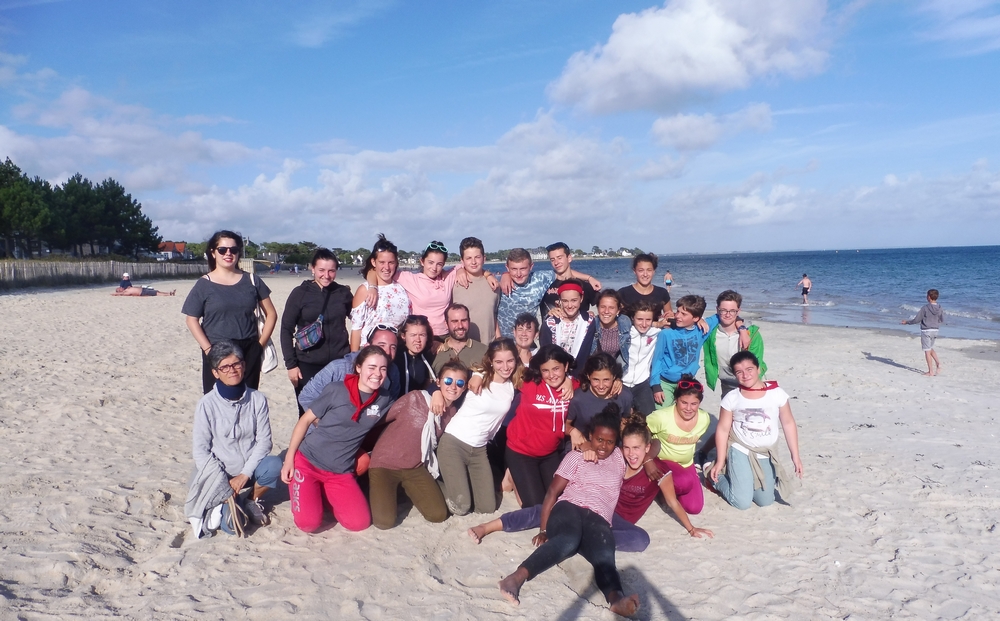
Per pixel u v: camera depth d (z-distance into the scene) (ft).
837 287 144.05
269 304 18.25
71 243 193.77
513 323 20.70
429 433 16.05
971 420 27.73
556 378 16.30
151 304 79.56
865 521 16.75
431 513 16.16
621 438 15.38
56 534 14.24
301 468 15.14
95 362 36.45
